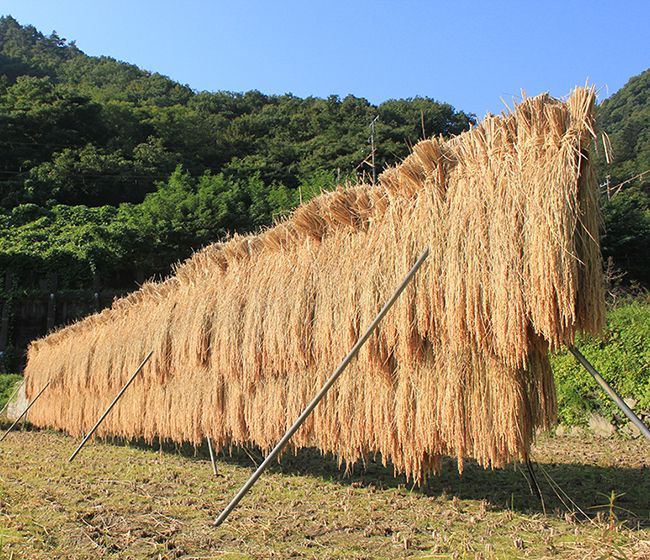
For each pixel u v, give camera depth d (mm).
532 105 4125
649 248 21656
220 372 7504
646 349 8742
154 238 33500
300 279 6191
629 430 8727
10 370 26625
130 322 10688
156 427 9406
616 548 3133
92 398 11945
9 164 46906
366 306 5168
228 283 7742
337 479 6445
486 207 4297
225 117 69250
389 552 3697
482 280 4242
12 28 102938
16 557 3670
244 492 3898
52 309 28438
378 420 5105
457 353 4469
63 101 52188
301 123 48906
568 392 9344
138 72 90125
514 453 4254
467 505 4953
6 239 32406
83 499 5430
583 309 3936
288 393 6277
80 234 32500
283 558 3617
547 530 4012
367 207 5488
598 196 4012
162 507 5098
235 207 36250
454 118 14367
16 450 10297
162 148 51156
